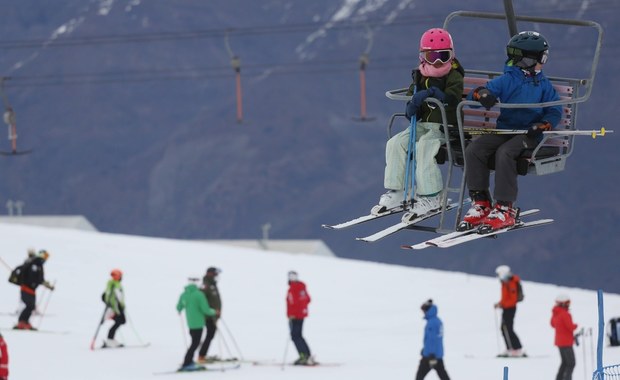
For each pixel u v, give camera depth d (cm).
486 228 1792
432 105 1883
